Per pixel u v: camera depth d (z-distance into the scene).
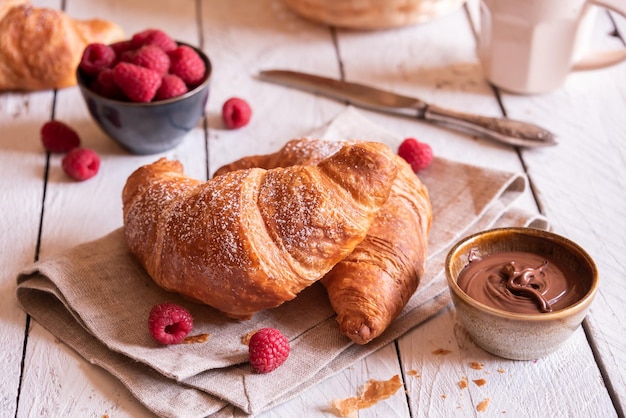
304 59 0.91
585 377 0.65
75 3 0.98
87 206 0.78
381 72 0.90
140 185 0.70
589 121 0.84
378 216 0.68
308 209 0.65
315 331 0.67
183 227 0.66
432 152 0.78
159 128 0.80
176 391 0.64
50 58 0.86
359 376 0.65
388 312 0.66
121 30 0.91
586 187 0.78
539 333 0.63
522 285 0.65
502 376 0.65
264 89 0.89
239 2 0.99
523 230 0.67
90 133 0.84
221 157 0.82
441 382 0.65
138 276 0.70
